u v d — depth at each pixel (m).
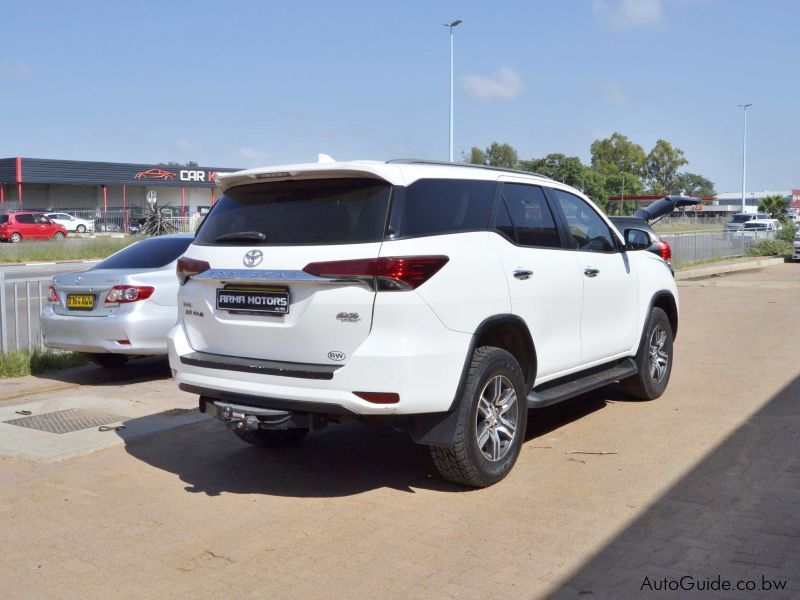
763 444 5.88
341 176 4.74
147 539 4.44
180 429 6.62
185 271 5.20
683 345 10.38
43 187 61.03
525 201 5.66
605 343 6.38
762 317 13.03
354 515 4.72
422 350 4.52
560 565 3.98
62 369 9.30
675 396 7.49
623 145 88.50
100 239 38.91
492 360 4.97
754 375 8.34
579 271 5.96
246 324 4.84
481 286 4.90
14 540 4.45
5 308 9.18
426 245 4.62
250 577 3.95
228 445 6.20
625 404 7.22
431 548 4.23
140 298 8.21
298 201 4.84
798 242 28.61
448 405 4.69
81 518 4.76
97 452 6.06
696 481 5.12
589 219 6.45
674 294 7.56
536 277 5.43
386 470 5.54
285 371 4.62
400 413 4.53
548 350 5.62
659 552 4.09
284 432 6.00
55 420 6.86
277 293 4.70
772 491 4.91
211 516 4.76
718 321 12.65
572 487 5.08
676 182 89.50
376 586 3.82
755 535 4.27
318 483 5.31
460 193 5.07
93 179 58.66
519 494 4.98
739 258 29.25
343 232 4.59
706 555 4.05
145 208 60.25
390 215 4.57
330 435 6.43
